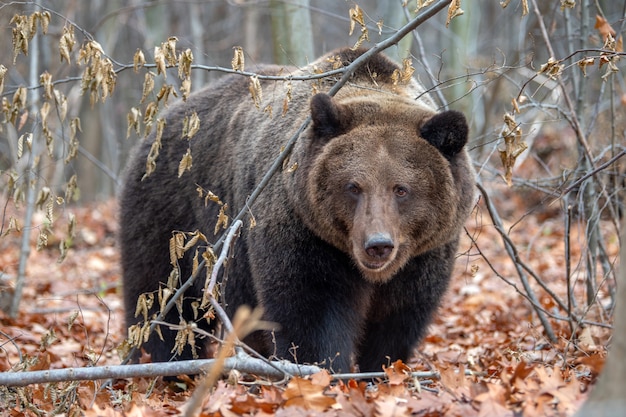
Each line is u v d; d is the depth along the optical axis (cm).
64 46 938
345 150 968
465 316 1623
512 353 1041
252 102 1174
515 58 1848
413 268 1034
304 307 1004
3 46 2353
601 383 555
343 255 1009
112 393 979
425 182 964
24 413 897
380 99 1032
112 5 3488
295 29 1680
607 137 1619
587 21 1330
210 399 791
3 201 2620
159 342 1238
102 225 2609
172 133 1266
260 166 1067
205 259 920
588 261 1289
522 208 2417
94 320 1628
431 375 853
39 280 2033
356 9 956
